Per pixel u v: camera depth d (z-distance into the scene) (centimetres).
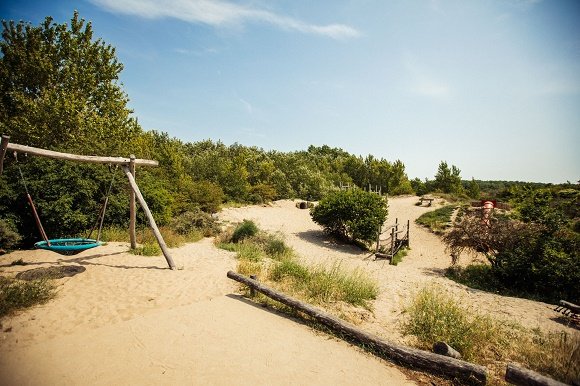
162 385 357
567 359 440
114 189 1255
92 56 1800
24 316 496
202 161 3000
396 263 1384
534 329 624
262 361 426
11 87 1622
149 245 1047
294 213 2550
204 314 570
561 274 940
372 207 1698
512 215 1578
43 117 1432
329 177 4475
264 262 1028
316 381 388
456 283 1074
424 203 3225
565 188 2181
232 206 2430
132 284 696
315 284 746
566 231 1084
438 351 461
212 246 1259
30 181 1032
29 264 779
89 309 549
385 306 719
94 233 1141
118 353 418
